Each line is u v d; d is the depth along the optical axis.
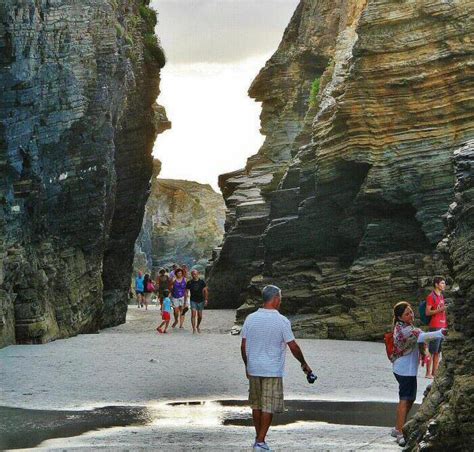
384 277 33.09
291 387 21.95
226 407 19.47
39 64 31.25
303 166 37.62
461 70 32.53
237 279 50.56
